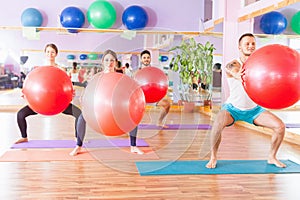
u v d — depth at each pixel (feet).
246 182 8.68
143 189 8.06
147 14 20.18
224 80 17.81
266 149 12.40
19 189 7.95
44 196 7.53
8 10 21.06
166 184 8.43
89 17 19.97
